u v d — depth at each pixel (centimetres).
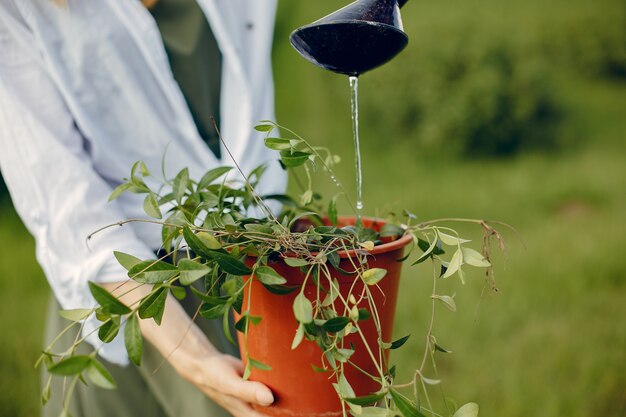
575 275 321
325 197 446
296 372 92
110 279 107
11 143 111
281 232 88
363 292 87
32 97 115
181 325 104
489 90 554
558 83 670
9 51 114
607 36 707
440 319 287
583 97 654
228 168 102
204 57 137
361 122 601
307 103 649
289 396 94
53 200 110
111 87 123
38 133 111
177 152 131
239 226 90
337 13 92
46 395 80
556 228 388
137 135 128
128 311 77
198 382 101
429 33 600
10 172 112
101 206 111
